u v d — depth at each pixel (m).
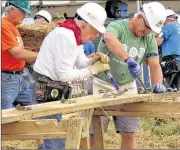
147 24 6.25
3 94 7.64
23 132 4.66
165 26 10.55
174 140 9.41
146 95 6.07
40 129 4.63
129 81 6.69
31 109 4.82
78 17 5.40
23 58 7.45
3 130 4.66
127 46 6.50
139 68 6.16
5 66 7.57
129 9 16.55
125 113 6.33
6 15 7.55
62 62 5.24
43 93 5.41
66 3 17.16
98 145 6.76
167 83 10.84
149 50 6.75
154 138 9.60
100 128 6.71
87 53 9.23
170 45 10.57
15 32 7.54
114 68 6.58
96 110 6.56
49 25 9.08
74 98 5.71
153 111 6.14
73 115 5.69
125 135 6.78
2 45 7.40
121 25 6.49
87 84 6.34
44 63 5.40
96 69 5.55
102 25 5.43
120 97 5.83
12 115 4.49
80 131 4.50
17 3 7.40
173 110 6.03
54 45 5.30
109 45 6.23
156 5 6.27
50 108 4.85
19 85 7.82
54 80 5.41
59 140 5.52
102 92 6.55
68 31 5.28
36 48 8.73
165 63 10.67
